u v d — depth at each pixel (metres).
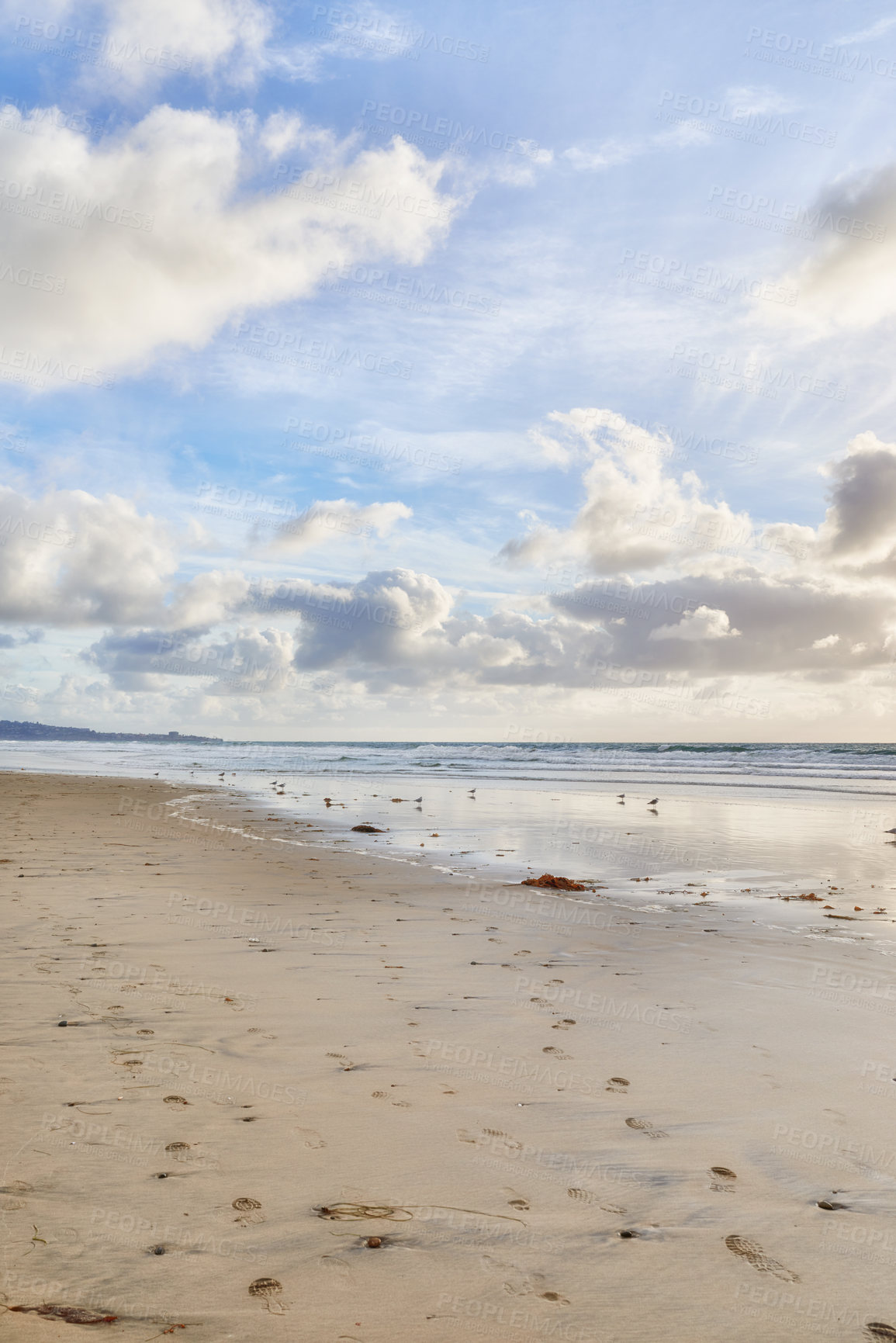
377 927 7.93
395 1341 2.23
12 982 5.56
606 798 23.59
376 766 45.22
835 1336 2.33
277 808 20.75
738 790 27.39
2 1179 2.98
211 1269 2.51
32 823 15.91
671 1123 3.77
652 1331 2.32
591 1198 3.07
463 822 17.66
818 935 8.02
